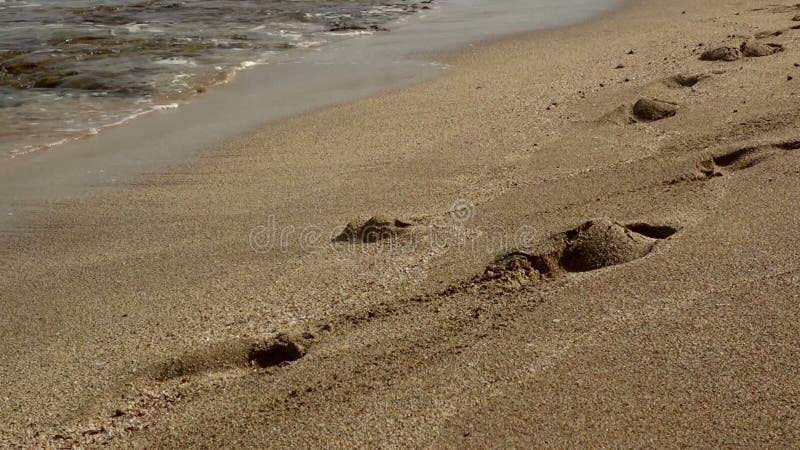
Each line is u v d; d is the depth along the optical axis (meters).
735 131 5.92
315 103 8.50
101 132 7.86
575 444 3.02
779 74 7.15
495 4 13.99
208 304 4.48
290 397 3.54
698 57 8.42
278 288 4.57
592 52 9.66
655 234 4.64
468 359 3.62
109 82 9.62
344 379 3.60
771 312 3.63
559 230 4.68
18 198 6.28
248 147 7.20
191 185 6.39
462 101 8.07
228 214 5.75
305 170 6.49
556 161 5.98
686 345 3.50
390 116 7.79
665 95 7.15
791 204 4.59
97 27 12.79
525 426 3.14
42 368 4.02
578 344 3.61
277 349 3.98
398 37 11.66
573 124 6.82
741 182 5.01
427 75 9.39
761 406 3.09
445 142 6.79
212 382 3.79
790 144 5.45
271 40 11.72
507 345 3.68
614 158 5.85
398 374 3.58
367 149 6.85
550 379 3.40
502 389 3.38
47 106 8.78
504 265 4.38
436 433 3.17
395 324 4.02
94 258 5.26
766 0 11.70
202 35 12.09
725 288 3.87
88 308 4.61
